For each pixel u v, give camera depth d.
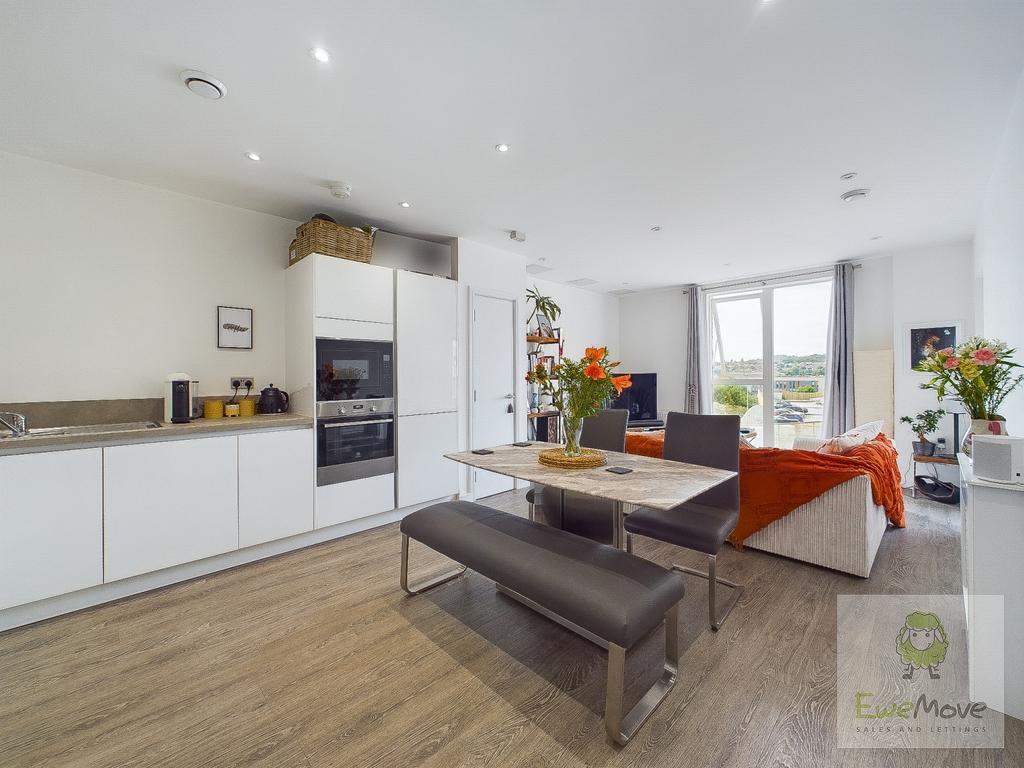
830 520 2.69
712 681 1.73
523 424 4.70
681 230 3.91
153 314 2.95
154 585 2.51
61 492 2.18
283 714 1.58
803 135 2.35
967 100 2.04
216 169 2.70
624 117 2.18
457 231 3.92
